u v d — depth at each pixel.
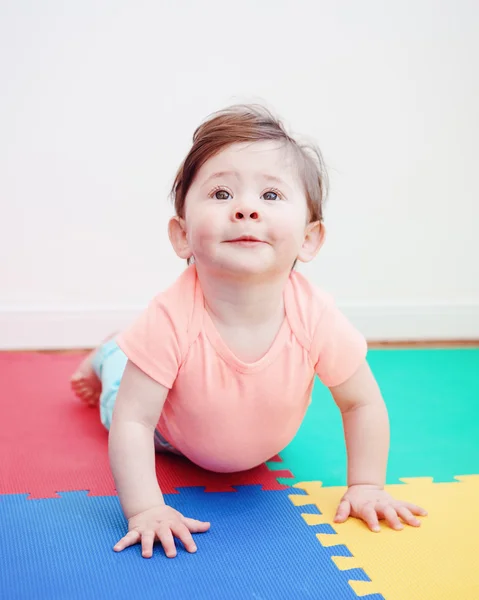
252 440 0.89
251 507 0.89
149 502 0.80
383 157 1.99
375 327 2.03
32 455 1.06
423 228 2.04
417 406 1.38
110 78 1.83
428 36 1.96
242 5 1.88
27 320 1.86
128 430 0.83
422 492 0.96
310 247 0.91
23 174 1.82
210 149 0.83
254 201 0.80
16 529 0.80
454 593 0.69
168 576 0.70
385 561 0.75
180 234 0.91
